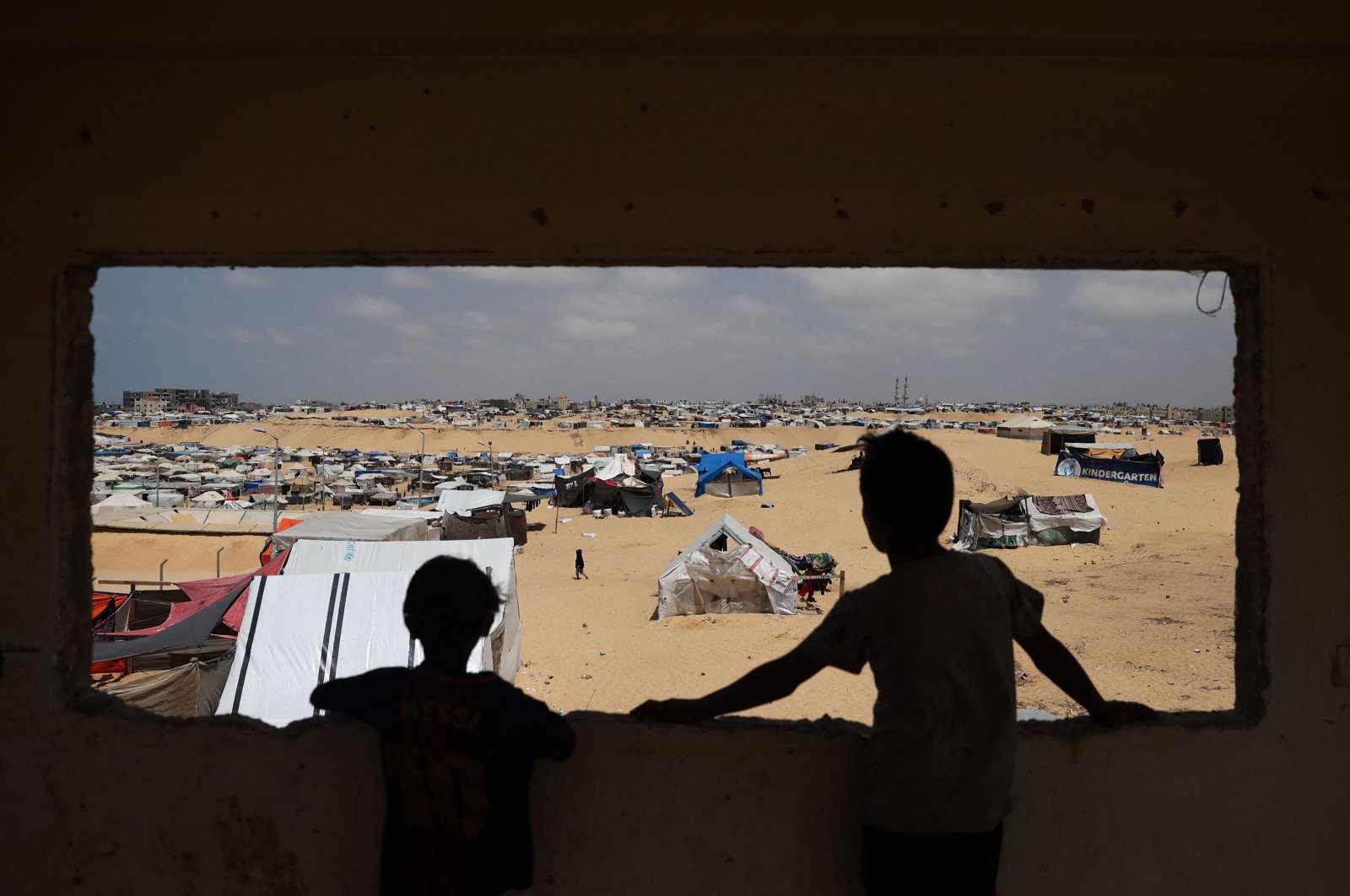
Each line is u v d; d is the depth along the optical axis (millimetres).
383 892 2018
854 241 2316
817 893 2297
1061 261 2338
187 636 14336
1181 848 2348
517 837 2023
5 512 2430
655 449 180250
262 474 109500
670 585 24625
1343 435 2322
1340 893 2369
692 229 2334
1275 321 2320
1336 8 2131
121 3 2240
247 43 2293
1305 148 2311
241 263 2475
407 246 2389
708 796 2303
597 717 2365
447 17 2203
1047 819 2328
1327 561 2328
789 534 43094
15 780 2459
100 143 2432
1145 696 15344
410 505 82250
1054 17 2148
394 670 2123
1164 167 2305
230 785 2396
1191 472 53500
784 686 2092
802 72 2297
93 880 2455
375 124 2379
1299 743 2346
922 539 1995
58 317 2443
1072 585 27312
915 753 1915
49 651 2438
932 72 2289
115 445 174125
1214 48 2219
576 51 2287
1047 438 66188
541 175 2348
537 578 32219
